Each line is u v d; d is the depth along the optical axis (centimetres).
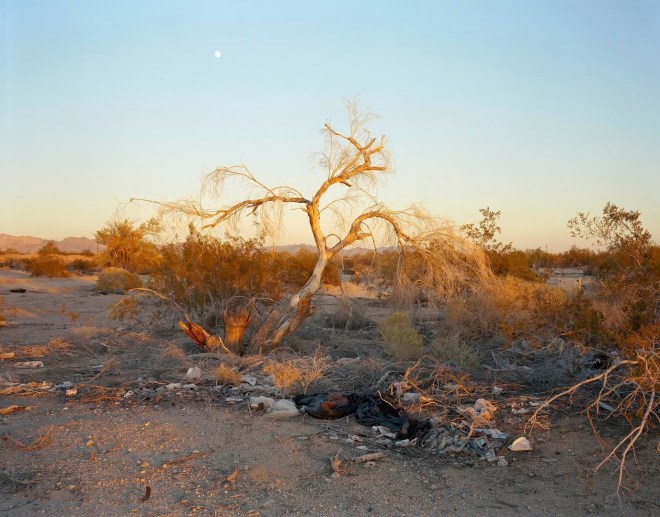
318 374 972
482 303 1412
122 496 565
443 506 551
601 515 527
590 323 938
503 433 723
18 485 586
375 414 809
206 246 1591
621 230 1005
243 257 1588
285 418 811
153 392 937
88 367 1158
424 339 1392
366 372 1016
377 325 1612
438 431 732
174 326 1603
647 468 614
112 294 2933
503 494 576
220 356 1173
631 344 762
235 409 854
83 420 795
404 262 1418
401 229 1356
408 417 782
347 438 731
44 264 4331
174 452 679
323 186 1305
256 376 1048
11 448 688
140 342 1365
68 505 543
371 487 591
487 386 923
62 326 1750
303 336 1465
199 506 545
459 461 661
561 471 622
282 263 1652
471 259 1426
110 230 4541
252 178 1309
